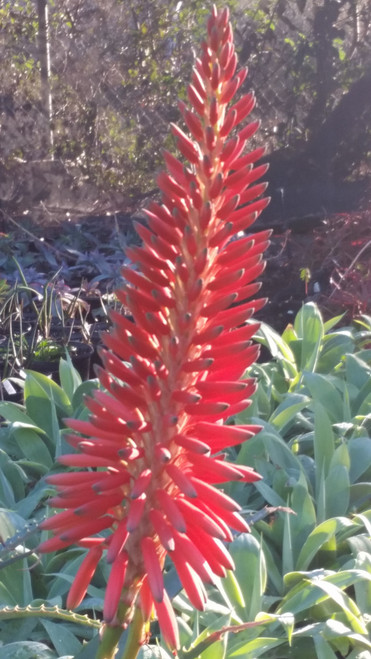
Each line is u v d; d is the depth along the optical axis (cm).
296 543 280
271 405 404
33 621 247
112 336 129
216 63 124
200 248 125
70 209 909
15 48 875
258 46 885
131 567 133
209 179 124
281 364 437
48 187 895
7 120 877
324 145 879
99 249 835
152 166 928
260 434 320
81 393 382
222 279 122
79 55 901
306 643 245
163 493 126
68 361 413
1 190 876
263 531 290
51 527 133
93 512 129
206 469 127
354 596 285
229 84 126
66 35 896
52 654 223
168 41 914
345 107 879
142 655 193
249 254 129
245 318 128
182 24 910
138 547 132
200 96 126
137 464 132
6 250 754
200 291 122
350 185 878
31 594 251
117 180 926
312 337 436
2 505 297
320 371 450
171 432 130
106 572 262
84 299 644
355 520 290
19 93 881
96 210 919
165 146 927
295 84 885
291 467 328
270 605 249
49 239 854
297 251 662
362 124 877
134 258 126
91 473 133
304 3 866
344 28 882
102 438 135
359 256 595
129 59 913
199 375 132
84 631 252
